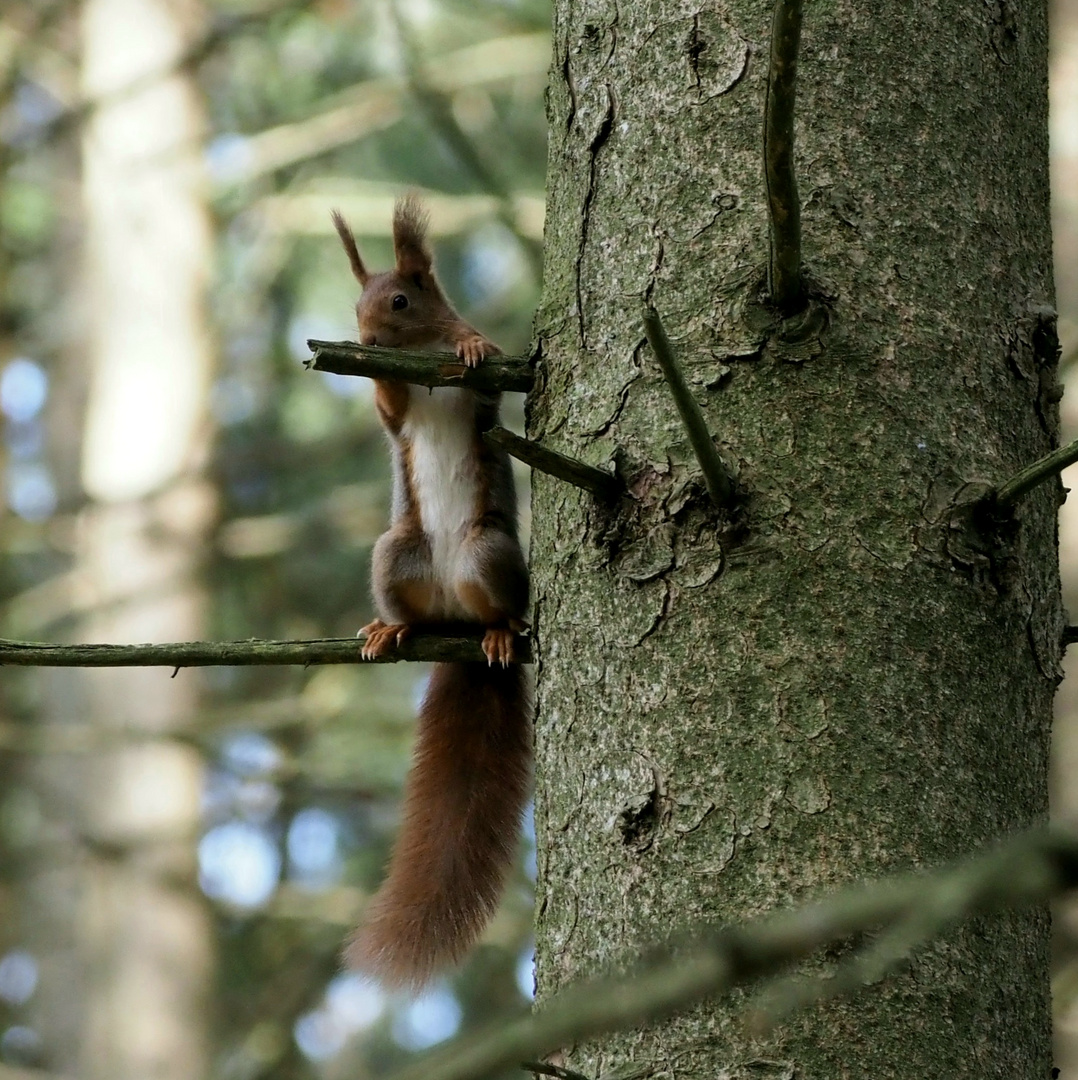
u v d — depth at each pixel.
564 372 6.76
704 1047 5.58
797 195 5.81
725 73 6.71
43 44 25.52
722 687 6.01
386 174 25.14
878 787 5.82
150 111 25.02
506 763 9.84
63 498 28.70
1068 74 17.27
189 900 22.72
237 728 19.50
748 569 6.09
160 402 24.39
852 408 6.20
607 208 6.82
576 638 6.41
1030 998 5.88
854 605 6.01
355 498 21.78
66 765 24.05
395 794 19.17
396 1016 27.05
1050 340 6.61
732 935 3.26
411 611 10.60
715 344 6.37
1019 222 6.71
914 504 6.12
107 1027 22.84
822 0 6.68
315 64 25.70
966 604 6.07
